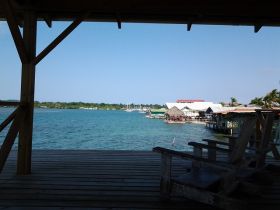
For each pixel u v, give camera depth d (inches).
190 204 145.9
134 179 192.1
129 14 211.5
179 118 3149.6
